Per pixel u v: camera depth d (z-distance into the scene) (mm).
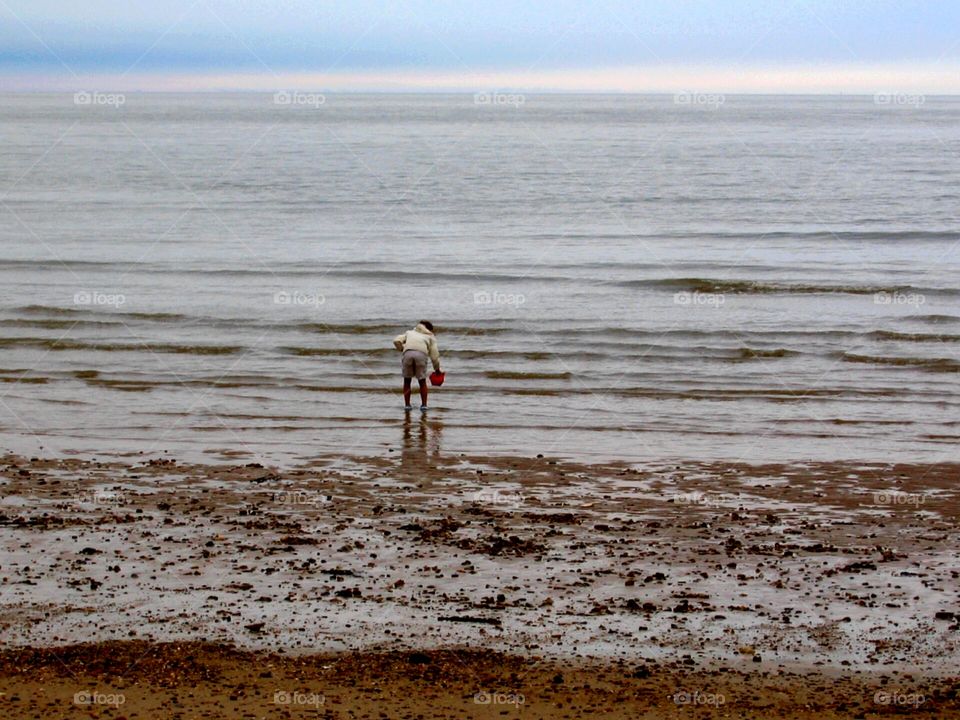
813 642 8875
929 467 14836
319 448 15875
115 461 14969
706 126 154250
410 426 17391
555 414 18234
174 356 22797
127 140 112188
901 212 49469
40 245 39875
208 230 44625
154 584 10070
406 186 62875
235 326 25891
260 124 161000
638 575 10398
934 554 11062
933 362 21922
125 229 44750
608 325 25828
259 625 9141
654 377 20938
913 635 9000
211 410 18406
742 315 27016
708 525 12094
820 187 61375
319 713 7621
